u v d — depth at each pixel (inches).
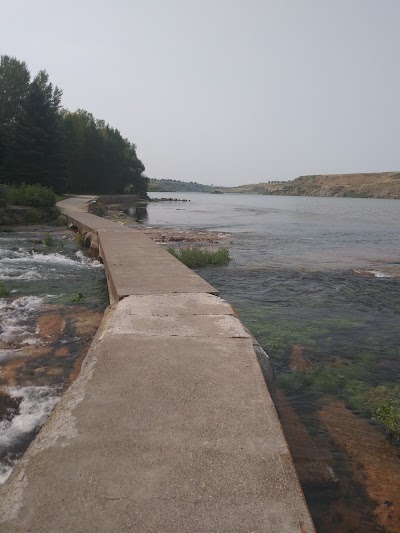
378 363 231.5
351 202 4411.9
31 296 342.3
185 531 71.6
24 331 249.9
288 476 86.7
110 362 143.1
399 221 1567.4
